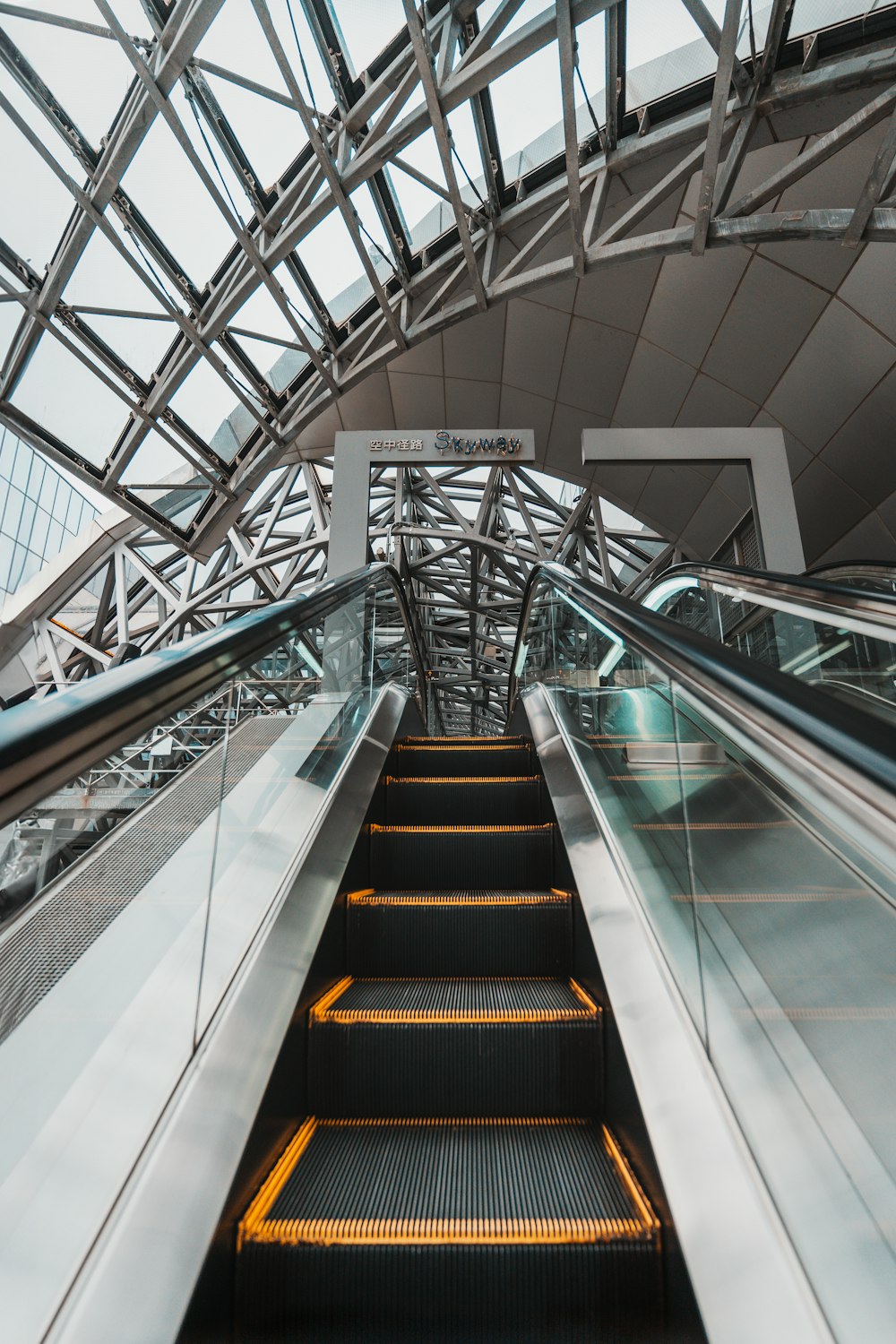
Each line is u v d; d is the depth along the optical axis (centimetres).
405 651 764
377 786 377
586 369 1526
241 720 205
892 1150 104
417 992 236
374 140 944
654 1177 149
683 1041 163
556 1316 141
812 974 126
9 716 103
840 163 1055
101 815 123
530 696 561
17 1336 97
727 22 682
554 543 2277
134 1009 138
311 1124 196
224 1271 137
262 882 217
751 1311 108
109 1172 120
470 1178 166
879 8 768
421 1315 141
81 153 1005
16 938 106
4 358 1330
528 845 336
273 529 2662
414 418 1820
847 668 546
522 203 1127
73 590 2823
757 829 147
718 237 888
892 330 1133
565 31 746
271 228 1109
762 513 906
